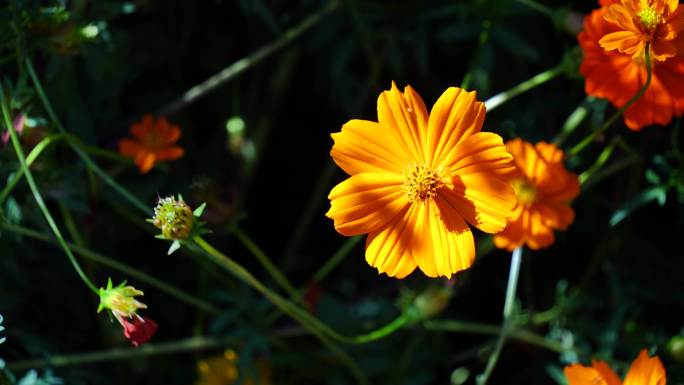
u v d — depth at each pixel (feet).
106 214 2.04
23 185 1.85
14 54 1.80
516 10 1.96
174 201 1.63
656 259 2.13
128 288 1.63
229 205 1.94
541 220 1.76
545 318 2.04
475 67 1.96
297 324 2.06
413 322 1.90
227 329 2.09
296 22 2.14
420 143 1.57
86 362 2.06
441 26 2.11
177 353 2.12
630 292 2.07
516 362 2.13
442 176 1.57
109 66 2.01
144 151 1.91
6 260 1.92
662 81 1.66
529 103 2.11
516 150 1.75
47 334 2.04
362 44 2.09
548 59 2.11
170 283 2.13
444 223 1.58
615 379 1.65
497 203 1.56
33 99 1.81
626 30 1.60
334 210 1.56
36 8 1.77
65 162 1.93
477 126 1.56
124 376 2.06
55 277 2.03
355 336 2.06
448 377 2.14
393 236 1.58
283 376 2.12
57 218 2.01
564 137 1.90
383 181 1.57
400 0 2.08
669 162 2.09
